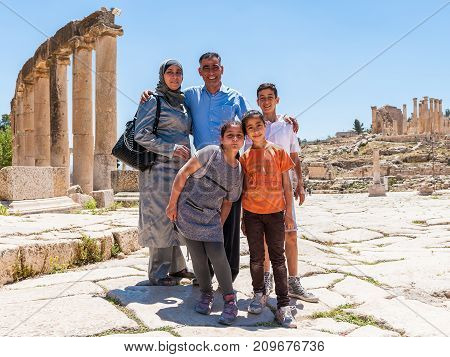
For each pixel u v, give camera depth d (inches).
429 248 315.9
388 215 566.6
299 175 198.2
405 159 2226.9
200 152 165.9
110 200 681.6
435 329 150.1
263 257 169.2
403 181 1792.6
